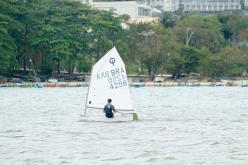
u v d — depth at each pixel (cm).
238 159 16700
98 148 18450
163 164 16288
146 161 16612
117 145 18975
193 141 19650
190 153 17600
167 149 18238
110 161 16638
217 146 18662
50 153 17688
